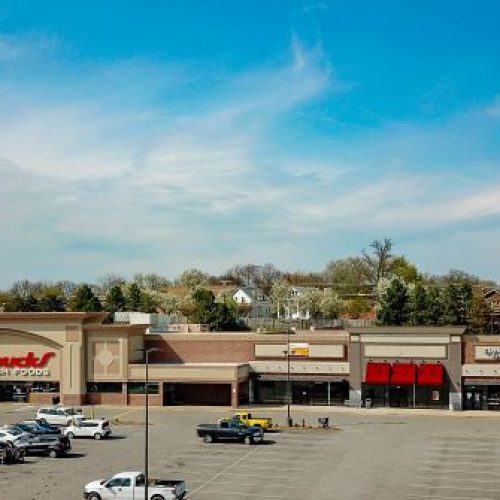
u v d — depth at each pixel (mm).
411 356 96875
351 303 199750
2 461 62312
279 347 101375
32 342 100625
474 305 156500
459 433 77062
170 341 104188
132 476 49125
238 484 54812
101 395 99188
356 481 55812
